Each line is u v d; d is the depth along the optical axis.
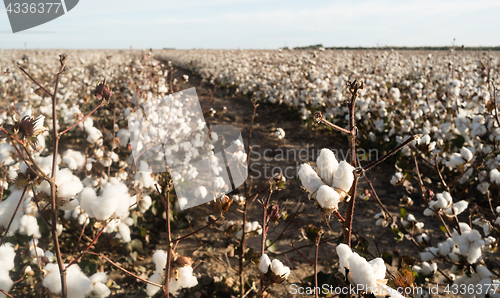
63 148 4.66
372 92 6.11
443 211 2.01
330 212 0.73
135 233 2.78
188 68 20.81
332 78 7.76
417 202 3.68
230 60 14.32
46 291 1.20
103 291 1.28
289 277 2.43
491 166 3.19
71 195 1.08
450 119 4.12
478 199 3.55
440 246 1.96
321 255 2.72
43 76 11.39
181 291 2.10
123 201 1.02
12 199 1.30
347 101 0.85
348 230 0.86
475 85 5.84
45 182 1.11
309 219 3.26
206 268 2.48
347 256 0.82
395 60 11.16
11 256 1.42
